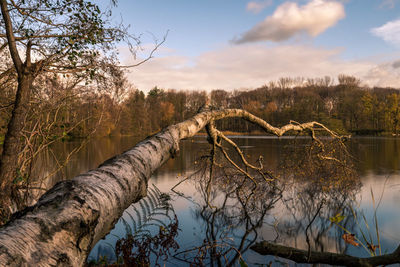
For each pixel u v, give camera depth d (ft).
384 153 51.08
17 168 9.04
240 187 19.16
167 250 10.79
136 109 136.26
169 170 32.07
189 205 18.02
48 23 8.68
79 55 9.05
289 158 20.54
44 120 11.48
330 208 17.21
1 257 2.72
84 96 12.63
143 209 16.35
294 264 9.95
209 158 19.13
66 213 3.69
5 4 7.36
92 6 8.91
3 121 11.17
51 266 3.07
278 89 269.44
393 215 15.57
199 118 11.69
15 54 7.78
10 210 8.25
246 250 11.26
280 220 15.17
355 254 10.94
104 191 4.54
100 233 4.52
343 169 19.56
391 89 265.34
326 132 20.08
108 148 55.36
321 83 311.47
